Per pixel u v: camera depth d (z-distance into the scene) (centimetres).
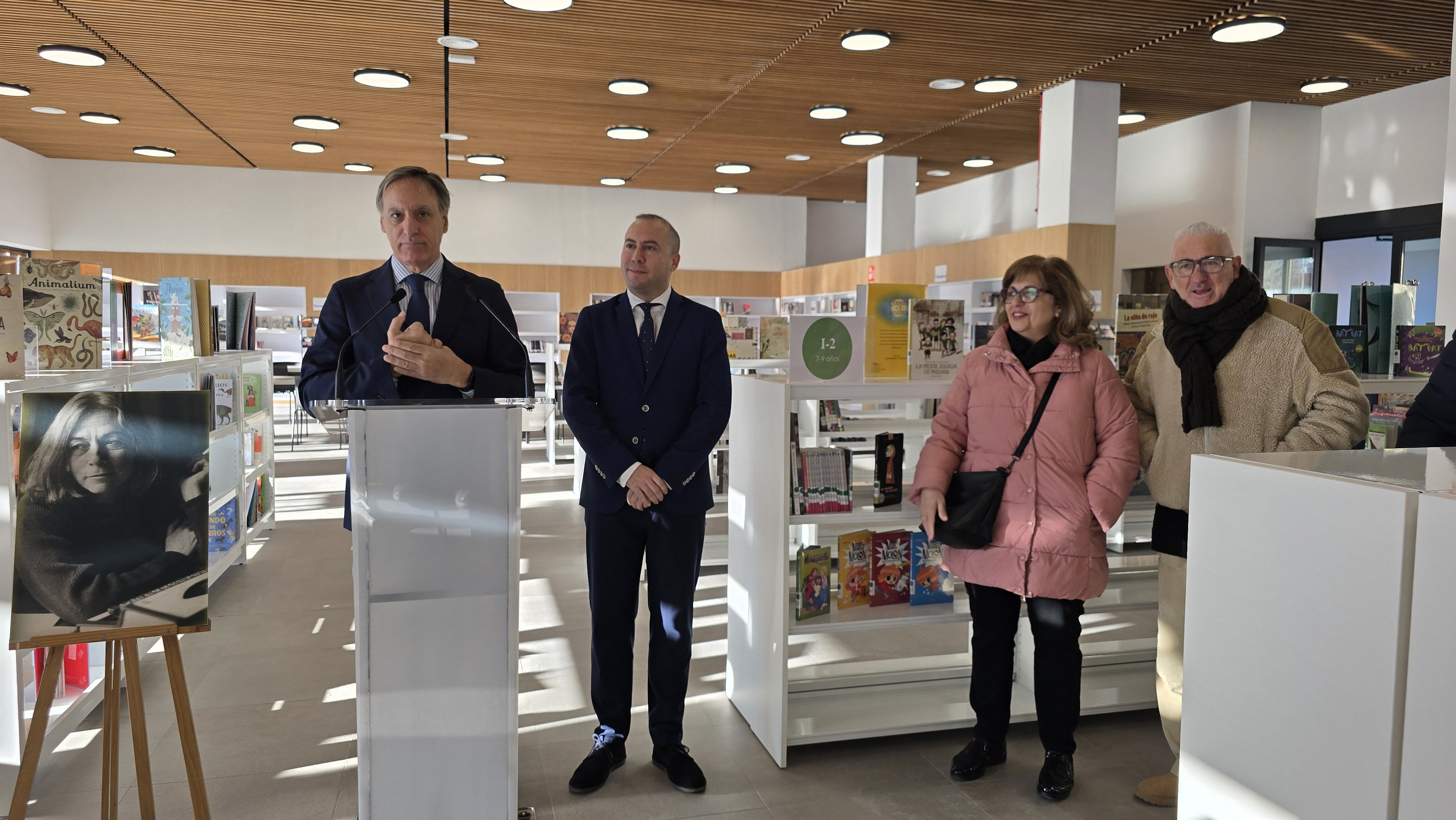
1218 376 245
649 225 262
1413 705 107
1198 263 242
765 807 253
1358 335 346
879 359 295
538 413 873
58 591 192
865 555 302
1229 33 584
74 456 193
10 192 1117
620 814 248
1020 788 266
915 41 622
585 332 269
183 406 201
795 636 403
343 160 1157
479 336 242
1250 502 132
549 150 1061
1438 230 700
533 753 285
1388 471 123
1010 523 254
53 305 288
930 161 1088
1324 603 119
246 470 537
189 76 742
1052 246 740
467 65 693
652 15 574
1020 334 270
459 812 193
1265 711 130
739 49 645
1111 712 309
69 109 878
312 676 350
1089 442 256
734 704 327
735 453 323
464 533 187
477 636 190
